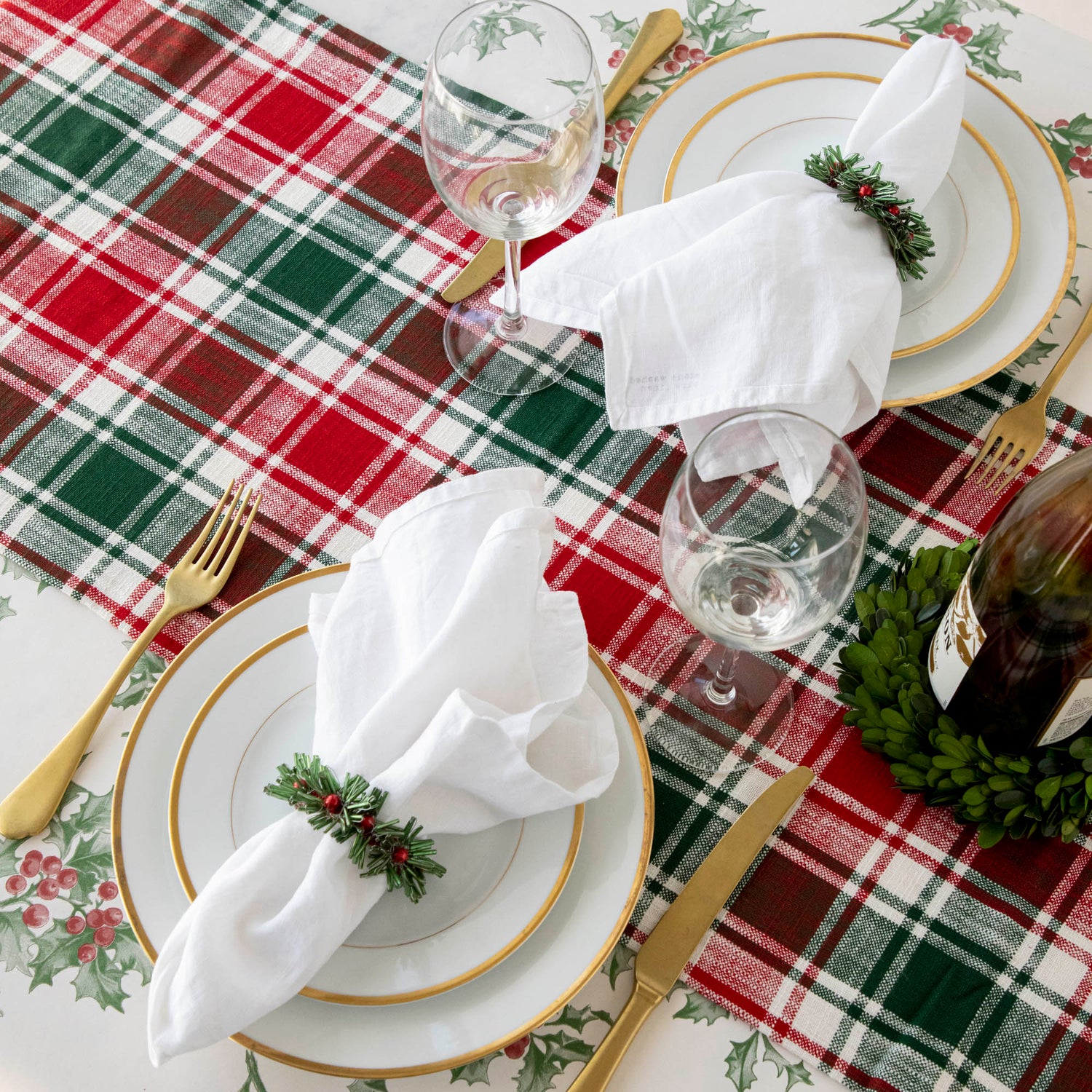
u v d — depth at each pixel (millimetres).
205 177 983
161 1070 658
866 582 813
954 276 845
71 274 941
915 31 1040
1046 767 688
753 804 726
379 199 977
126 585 815
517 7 801
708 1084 660
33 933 698
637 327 766
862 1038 667
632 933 696
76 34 1046
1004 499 836
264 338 918
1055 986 682
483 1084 655
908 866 718
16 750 760
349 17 1063
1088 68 1021
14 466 865
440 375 904
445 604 657
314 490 857
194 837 655
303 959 575
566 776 655
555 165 780
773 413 646
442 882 648
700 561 658
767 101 917
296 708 696
